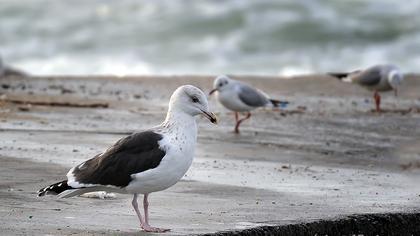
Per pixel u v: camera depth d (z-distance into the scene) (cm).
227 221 1096
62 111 1894
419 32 3747
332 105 2167
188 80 2423
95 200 1187
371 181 1403
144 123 1816
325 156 1617
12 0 4281
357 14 3947
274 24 3862
